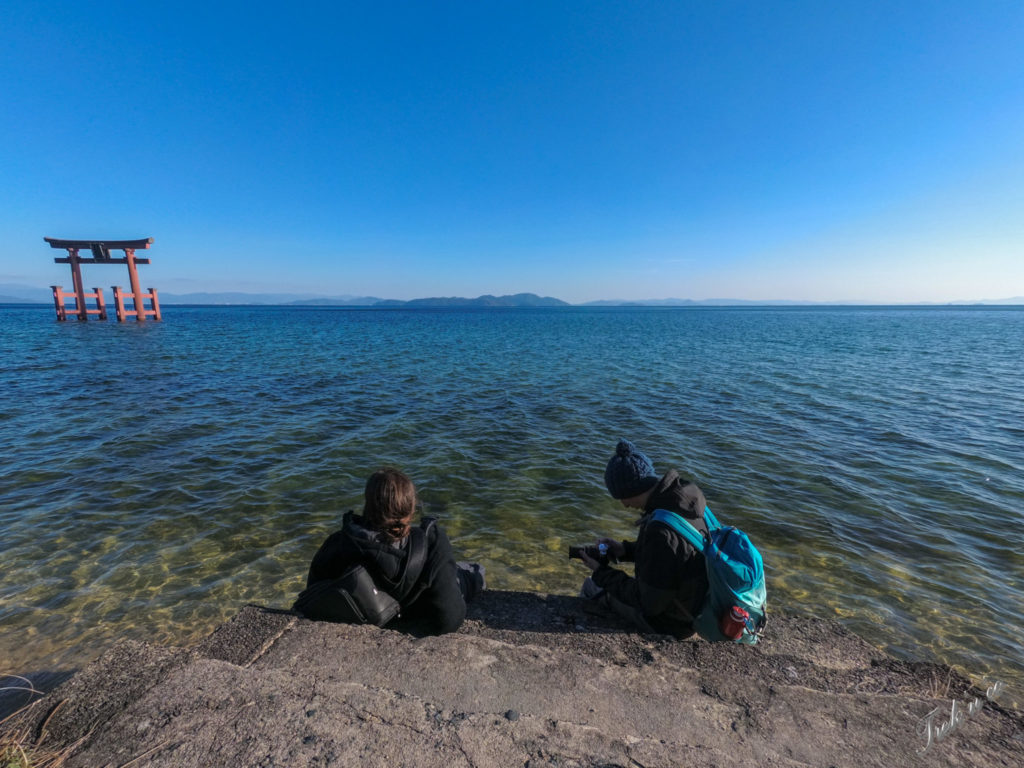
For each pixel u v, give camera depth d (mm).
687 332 56562
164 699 2215
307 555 5867
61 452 9273
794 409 14070
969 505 7457
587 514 7223
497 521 6945
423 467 8992
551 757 1974
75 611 4703
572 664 2734
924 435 11320
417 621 3412
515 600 3723
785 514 7129
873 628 4613
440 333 50406
